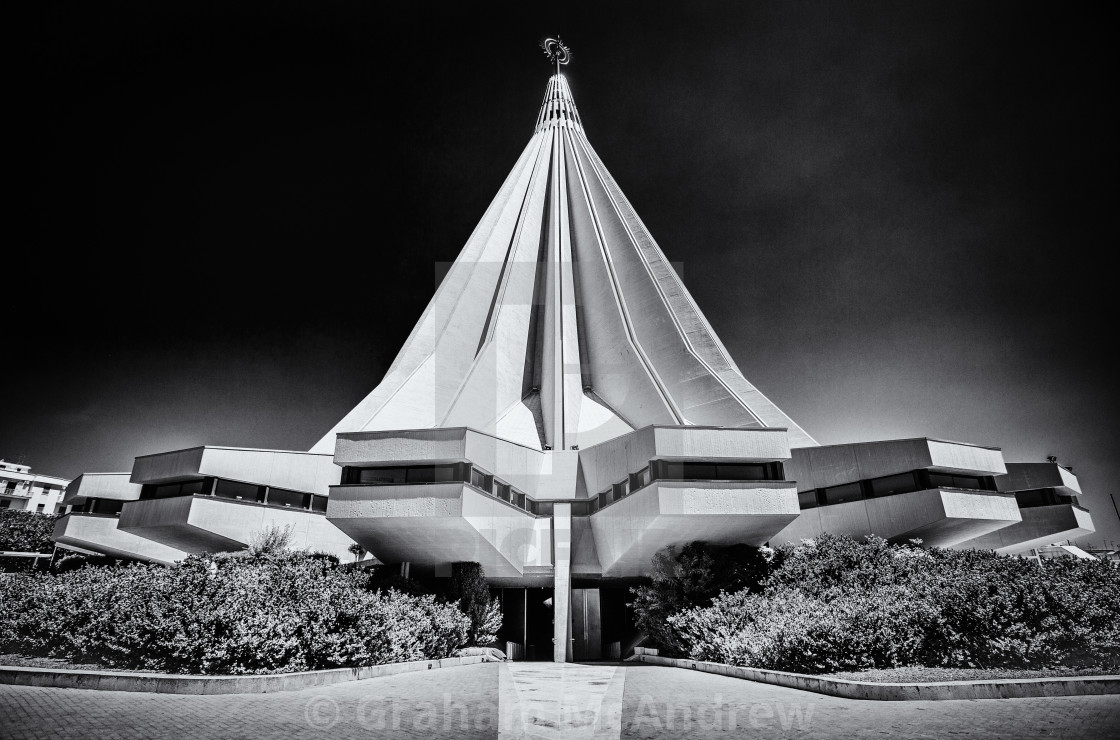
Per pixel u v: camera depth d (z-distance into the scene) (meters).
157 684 8.37
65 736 5.40
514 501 20.39
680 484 16.62
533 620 23.00
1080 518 23.95
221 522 21.36
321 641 10.25
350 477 18.11
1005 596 10.89
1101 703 7.05
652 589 17.27
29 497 58.25
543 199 47.28
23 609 12.16
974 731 5.72
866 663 9.66
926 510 19.56
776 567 16.98
